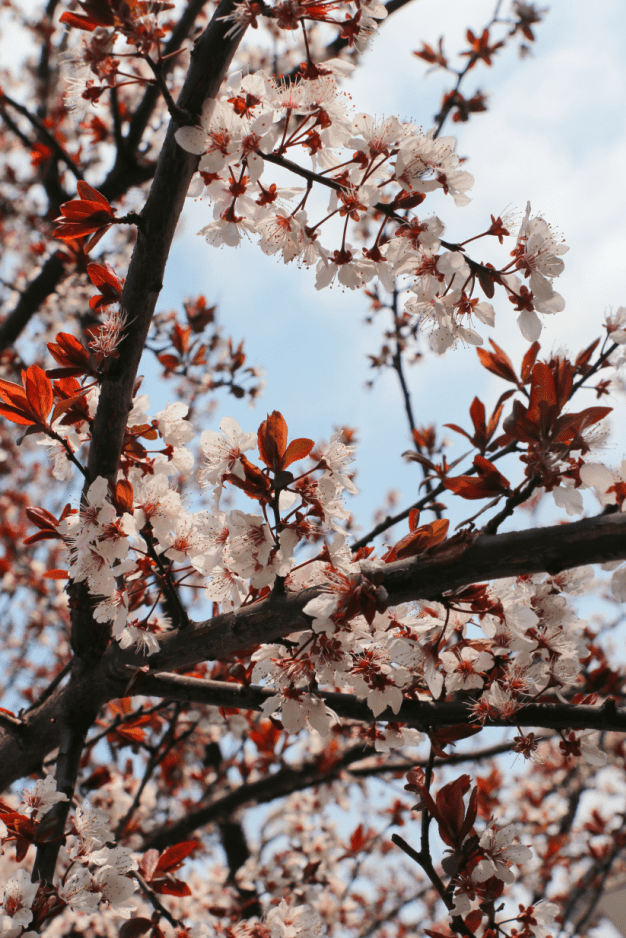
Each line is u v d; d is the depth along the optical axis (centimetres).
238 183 56
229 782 133
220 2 55
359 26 55
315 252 57
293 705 59
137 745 91
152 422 65
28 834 58
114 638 65
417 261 57
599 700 77
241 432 58
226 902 108
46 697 71
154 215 57
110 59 53
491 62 110
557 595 61
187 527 61
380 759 138
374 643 58
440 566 54
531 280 56
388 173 57
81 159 142
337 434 58
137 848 113
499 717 59
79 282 135
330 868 123
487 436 62
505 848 57
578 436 53
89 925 95
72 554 60
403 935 162
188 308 115
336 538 56
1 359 141
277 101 56
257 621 59
